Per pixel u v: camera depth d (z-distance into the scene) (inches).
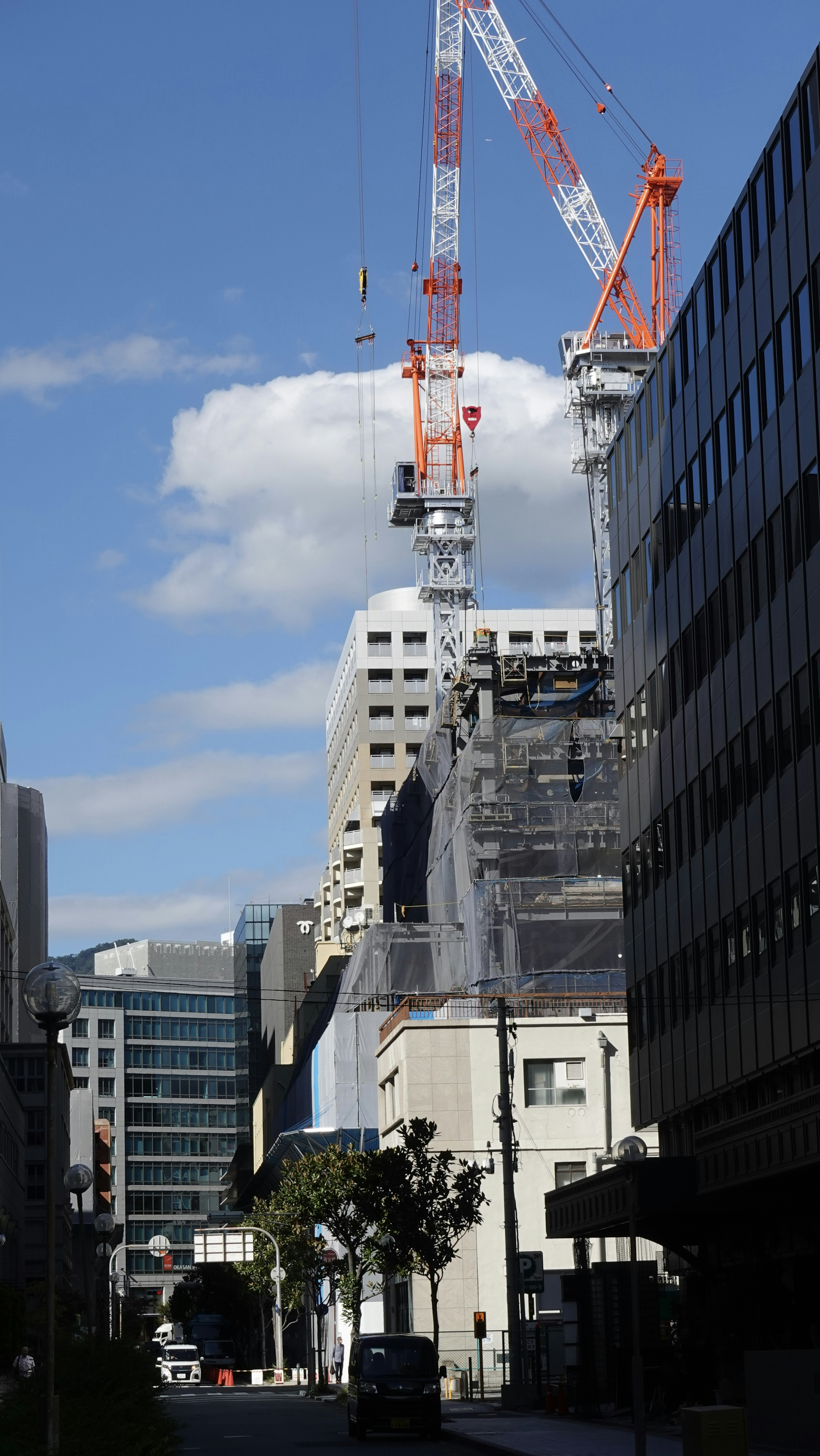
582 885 3718.0
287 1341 5000.0
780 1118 1357.0
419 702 7859.3
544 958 3661.4
